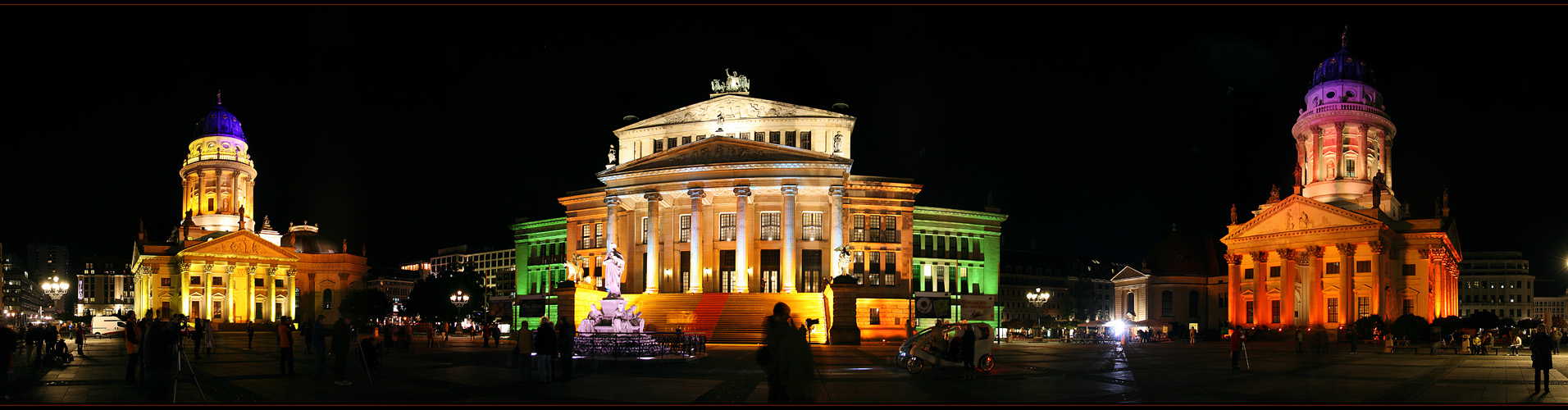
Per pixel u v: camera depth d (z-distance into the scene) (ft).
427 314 367.45
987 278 307.99
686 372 105.29
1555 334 205.05
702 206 259.80
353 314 364.58
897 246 264.93
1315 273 289.33
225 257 383.65
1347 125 310.45
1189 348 197.98
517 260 340.80
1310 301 289.74
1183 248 375.86
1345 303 281.95
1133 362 135.13
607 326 169.48
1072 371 111.04
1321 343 174.81
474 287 392.06
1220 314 355.77
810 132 272.10
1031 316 520.42
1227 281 356.18
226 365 120.37
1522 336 246.88
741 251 240.32
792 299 225.15
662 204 261.85
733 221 260.01
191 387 85.15
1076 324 327.88
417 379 95.91
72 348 187.32
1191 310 359.25
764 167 242.37
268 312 396.37
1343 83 313.73
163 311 344.08
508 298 336.70
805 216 259.19
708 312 226.79
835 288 204.03
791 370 51.83
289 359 100.68
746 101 276.00
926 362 103.81
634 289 264.11
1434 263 293.23
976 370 106.42
